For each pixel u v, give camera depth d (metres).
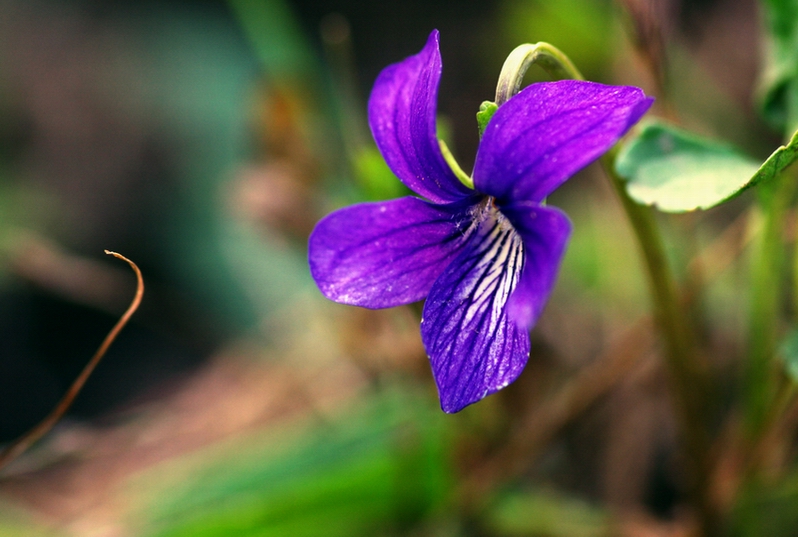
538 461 0.20
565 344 0.22
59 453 0.19
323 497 0.19
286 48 0.22
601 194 0.25
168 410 0.26
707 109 0.26
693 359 0.18
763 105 0.17
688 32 0.29
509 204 0.15
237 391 0.26
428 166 0.15
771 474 0.19
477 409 0.19
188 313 0.28
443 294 0.15
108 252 0.17
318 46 0.38
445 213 0.15
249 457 0.20
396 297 0.15
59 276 0.24
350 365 0.24
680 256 0.20
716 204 0.16
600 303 0.23
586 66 0.28
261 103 0.22
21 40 0.37
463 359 0.15
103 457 0.25
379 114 0.15
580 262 0.25
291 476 0.19
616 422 0.21
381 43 0.39
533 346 0.19
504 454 0.19
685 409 0.18
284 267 0.30
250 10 0.22
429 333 0.15
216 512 0.19
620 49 0.22
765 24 0.18
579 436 0.21
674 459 0.20
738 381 0.21
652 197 0.16
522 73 0.15
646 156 0.16
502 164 0.15
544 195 0.15
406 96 0.15
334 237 0.15
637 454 0.20
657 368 0.20
